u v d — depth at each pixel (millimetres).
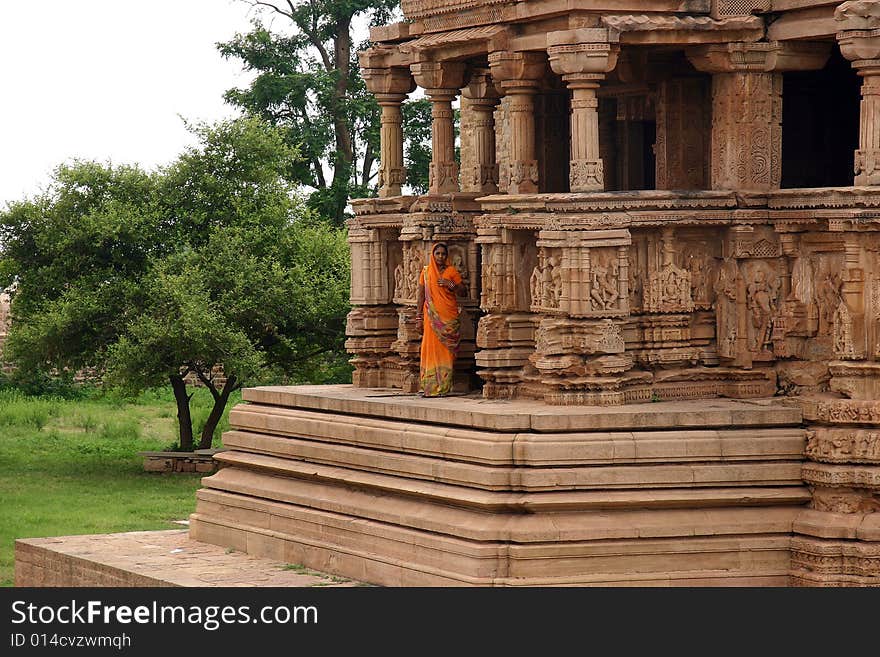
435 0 20125
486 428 17562
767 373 18797
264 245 34531
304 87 43531
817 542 17219
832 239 18109
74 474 33219
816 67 18922
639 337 18641
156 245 34375
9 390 46781
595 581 16875
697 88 20062
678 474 17266
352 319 21656
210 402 45625
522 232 19016
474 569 16875
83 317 33156
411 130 44812
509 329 19125
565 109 21906
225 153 34750
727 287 18781
